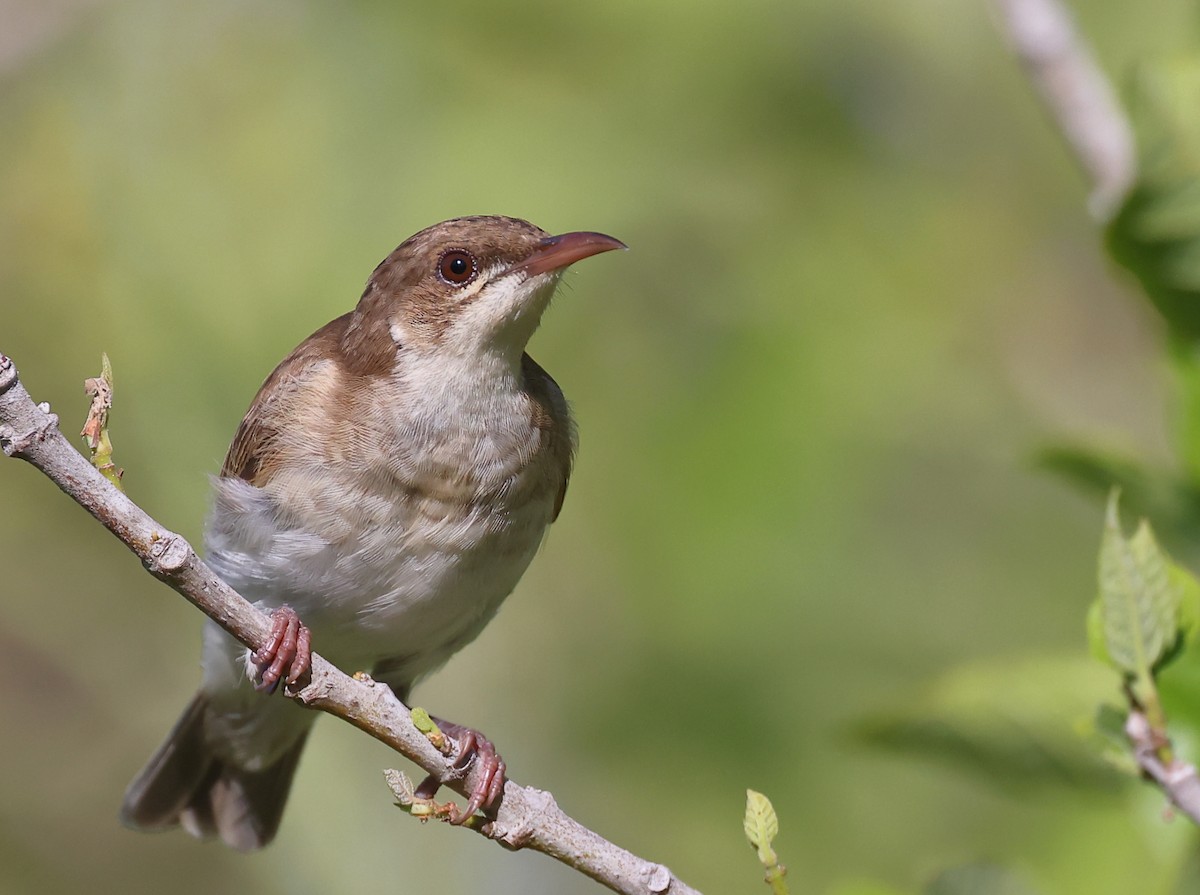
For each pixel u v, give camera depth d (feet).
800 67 40.45
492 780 19.44
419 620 24.86
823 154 40.65
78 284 39.14
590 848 19.15
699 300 39.52
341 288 38.29
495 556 24.76
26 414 17.39
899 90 41.47
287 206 39.09
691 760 37.99
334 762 38.91
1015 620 39.01
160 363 38.75
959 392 40.57
